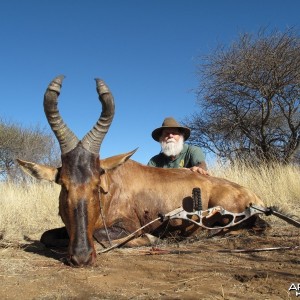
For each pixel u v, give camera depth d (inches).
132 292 57.1
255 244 88.5
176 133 125.3
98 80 82.0
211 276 64.2
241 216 99.0
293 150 313.4
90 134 80.8
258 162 271.9
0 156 409.7
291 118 331.9
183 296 54.9
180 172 103.7
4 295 56.4
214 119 349.1
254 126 347.9
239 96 333.4
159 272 67.4
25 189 205.6
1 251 85.2
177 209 90.0
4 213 136.9
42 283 61.6
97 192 77.1
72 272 67.6
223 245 89.0
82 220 73.4
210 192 101.6
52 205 154.5
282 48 307.7
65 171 76.5
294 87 318.0
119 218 93.4
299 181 160.9
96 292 57.2
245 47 320.5
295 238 93.0
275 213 88.1
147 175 99.7
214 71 324.5
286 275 64.4
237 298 54.2
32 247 91.6
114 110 81.2
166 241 94.7
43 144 415.5
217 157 193.6
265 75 313.7
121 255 80.7
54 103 78.5
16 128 414.3
